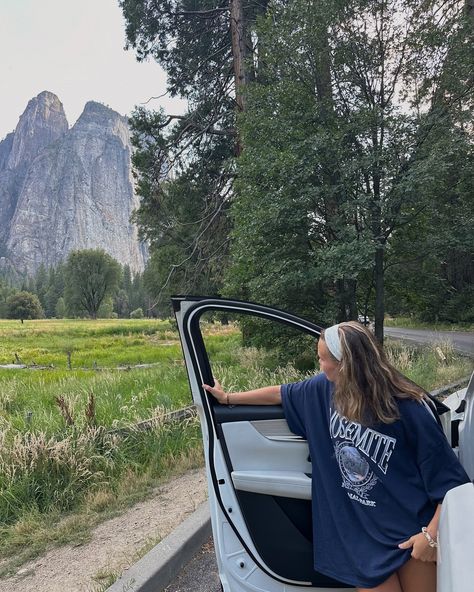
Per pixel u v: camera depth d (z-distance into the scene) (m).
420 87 10.02
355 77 10.08
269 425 2.58
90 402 6.46
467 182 9.91
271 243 10.06
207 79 18.28
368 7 9.63
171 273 16.39
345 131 9.68
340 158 9.46
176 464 5.69
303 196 9.29
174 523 4.16
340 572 2.21
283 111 10.34
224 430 2.56
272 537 2.50
